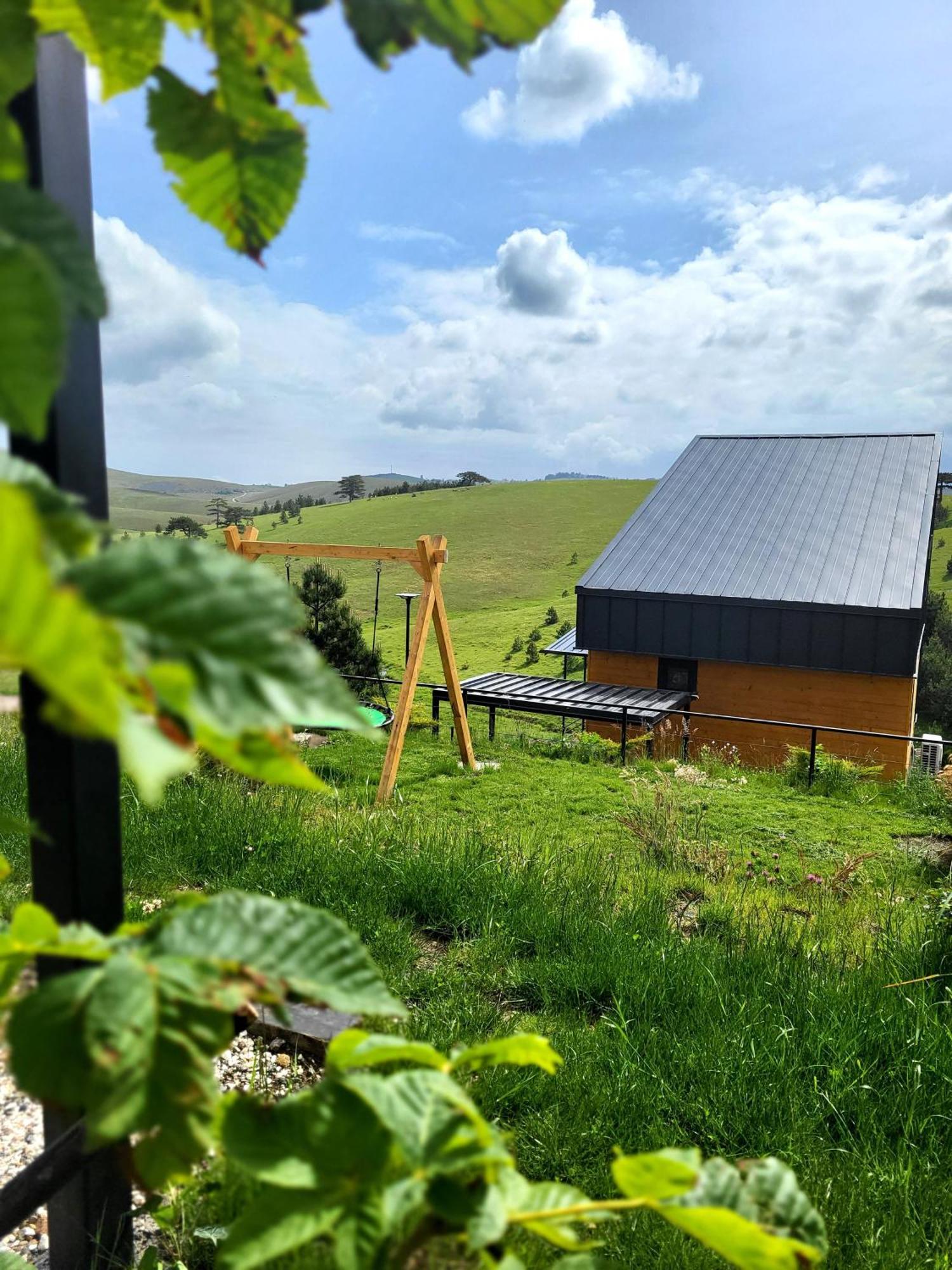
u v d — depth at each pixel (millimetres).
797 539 21578
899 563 19953
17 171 478
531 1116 2967
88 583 377
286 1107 659
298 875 5027
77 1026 504
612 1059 3363
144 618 374
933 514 21766
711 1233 587
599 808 9461
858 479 23312
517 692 16812
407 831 6148
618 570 21734
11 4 516
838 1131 3088
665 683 20984
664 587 20781
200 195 612
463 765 11109
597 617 21203
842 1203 2578
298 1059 3059
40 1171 1285
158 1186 512
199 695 369
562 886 5367
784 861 7953
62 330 316
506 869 5430
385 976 3992
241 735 493
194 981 550
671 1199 634
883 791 11906
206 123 581
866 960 4379
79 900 1390
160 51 550
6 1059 502
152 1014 522
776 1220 641
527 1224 628
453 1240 660
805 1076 3336
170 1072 507
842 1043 3449
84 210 1185
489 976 4184
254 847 5336
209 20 535
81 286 423
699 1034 3586
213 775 7043
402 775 10445
